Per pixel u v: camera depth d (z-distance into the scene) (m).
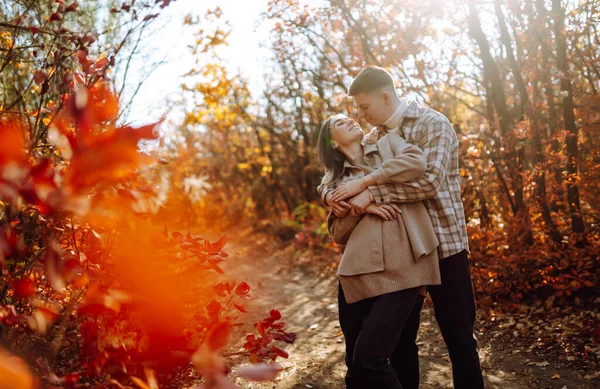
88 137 1.08
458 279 2.34
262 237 12.80
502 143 5.18
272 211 16.50
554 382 3.21
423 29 5.70
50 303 1.67
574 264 4.64
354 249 2.25
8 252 1.31
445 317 2.35
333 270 8.05
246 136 16.31
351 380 2.29
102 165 1.09
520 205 5.31
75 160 1.08
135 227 1.55
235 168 16.75
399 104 2.46
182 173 12.82
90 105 1.16
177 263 1.91
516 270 4.79
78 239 1.98
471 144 5.62
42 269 1.73
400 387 2.11
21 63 2.67
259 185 16.11
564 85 5.01
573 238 4.86
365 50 6.29
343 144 2.50
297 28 6.87
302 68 8.32
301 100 11.89
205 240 2.02
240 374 1.30
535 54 5.55
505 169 5.55
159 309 1.54
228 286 2.08
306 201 13.66
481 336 4.32
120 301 1.47
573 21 4.86
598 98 4.81
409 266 2.19
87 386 1.54
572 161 5.04
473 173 5.80
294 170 14.29
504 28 5.47
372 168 2.40
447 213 2.32
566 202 5.24
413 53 5.75
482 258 5.27
